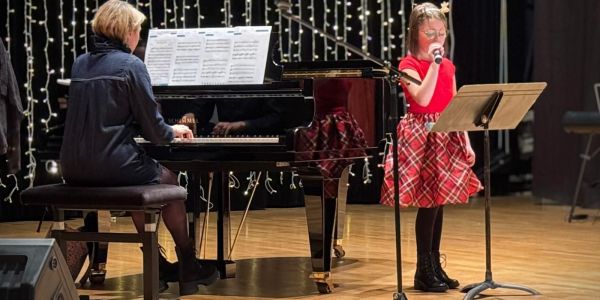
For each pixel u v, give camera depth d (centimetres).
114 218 761
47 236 425
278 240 657
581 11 867
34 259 307
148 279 403
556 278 497
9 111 446
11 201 758
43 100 762
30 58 751
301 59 859
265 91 455
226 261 502
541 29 902
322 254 460
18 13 750
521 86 420
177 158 457
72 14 773
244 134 457
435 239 474
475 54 934
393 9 869
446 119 414
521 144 978
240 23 840
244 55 471
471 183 464
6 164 752
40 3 760
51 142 470
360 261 563
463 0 923
